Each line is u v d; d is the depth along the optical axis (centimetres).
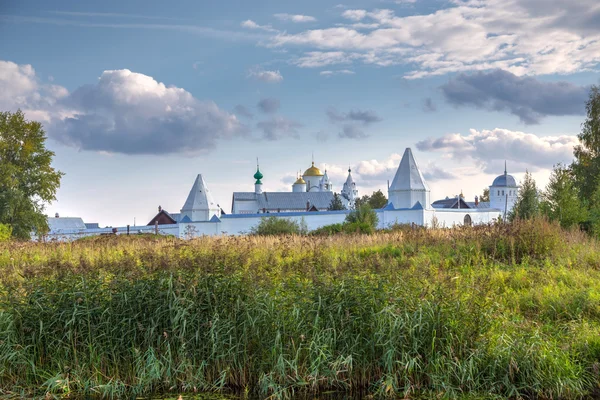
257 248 1697
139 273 879
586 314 932
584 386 744
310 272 904
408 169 7219
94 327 820
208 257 945
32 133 5000
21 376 801
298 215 6266
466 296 868
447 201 9675
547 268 1248
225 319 830
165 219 7756
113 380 795
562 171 2547
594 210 2258
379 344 790
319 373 795
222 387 789
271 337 818
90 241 2195
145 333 816
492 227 1638
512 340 798
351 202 10781
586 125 4616
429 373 777
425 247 1579
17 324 834
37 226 4722
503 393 752
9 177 4544
